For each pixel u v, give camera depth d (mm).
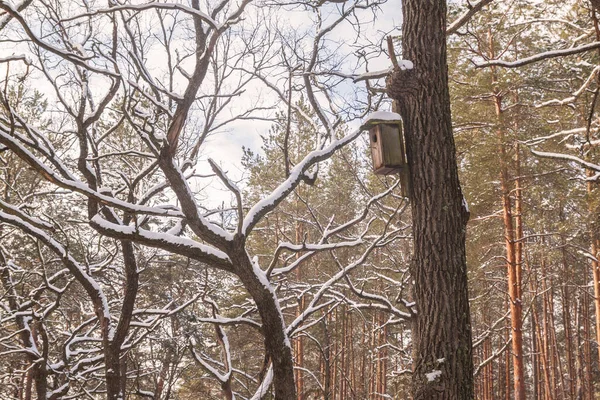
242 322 6465
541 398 28656
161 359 8023
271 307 4844
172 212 4516
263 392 6391
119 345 6641
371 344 16422
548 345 24578
